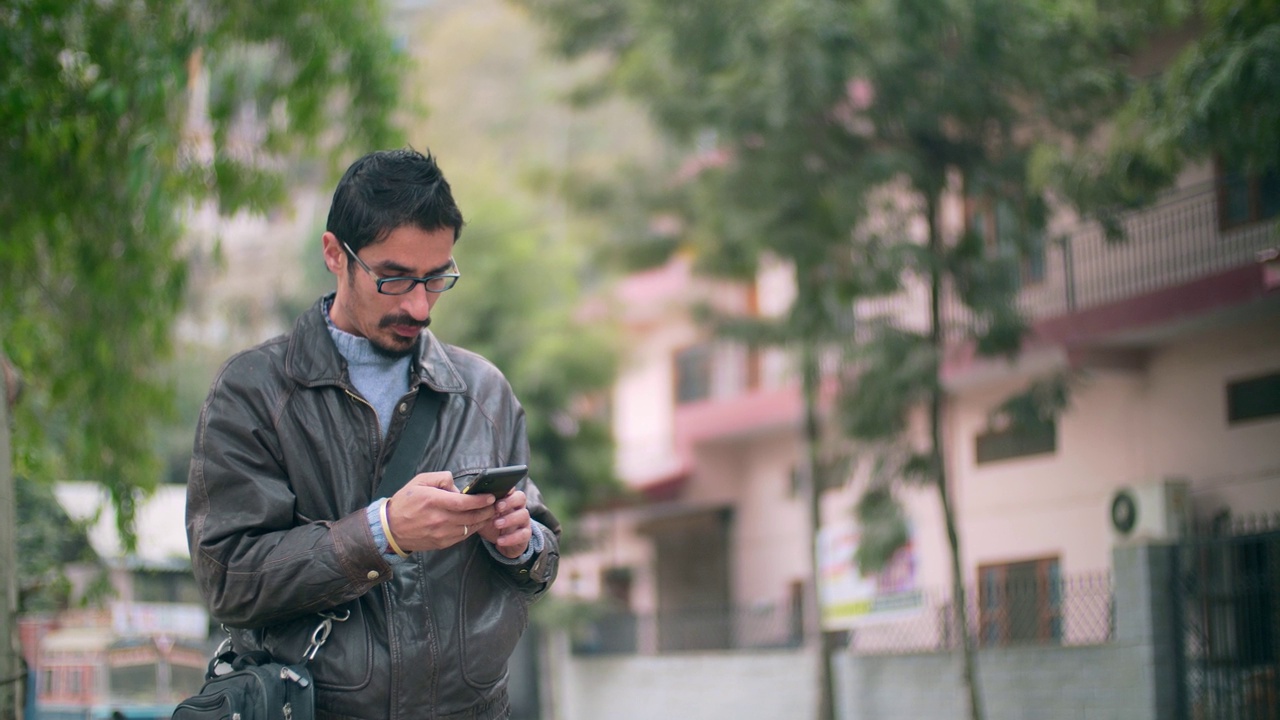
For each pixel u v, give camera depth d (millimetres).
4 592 4254
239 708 2320
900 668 13617
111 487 7668
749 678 16016
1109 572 11430
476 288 18047
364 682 2473
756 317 14039
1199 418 12547
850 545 13789
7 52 6180
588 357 18000
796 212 11656
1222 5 7672
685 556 20859
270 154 7762
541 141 26016
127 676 8469
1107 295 12953
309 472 2584
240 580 2426
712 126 12188
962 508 15367
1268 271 10711
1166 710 10094
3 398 4336
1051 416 11516
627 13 14383
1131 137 8664
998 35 10398
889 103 11320
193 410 19547
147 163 6504
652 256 15836
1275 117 7227
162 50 6797
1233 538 9711
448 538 2402
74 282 7445
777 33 10734
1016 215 11305
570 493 18406
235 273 26125
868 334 12117
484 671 2586
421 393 2713
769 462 19594
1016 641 12984
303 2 7457
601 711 18219
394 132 7816
